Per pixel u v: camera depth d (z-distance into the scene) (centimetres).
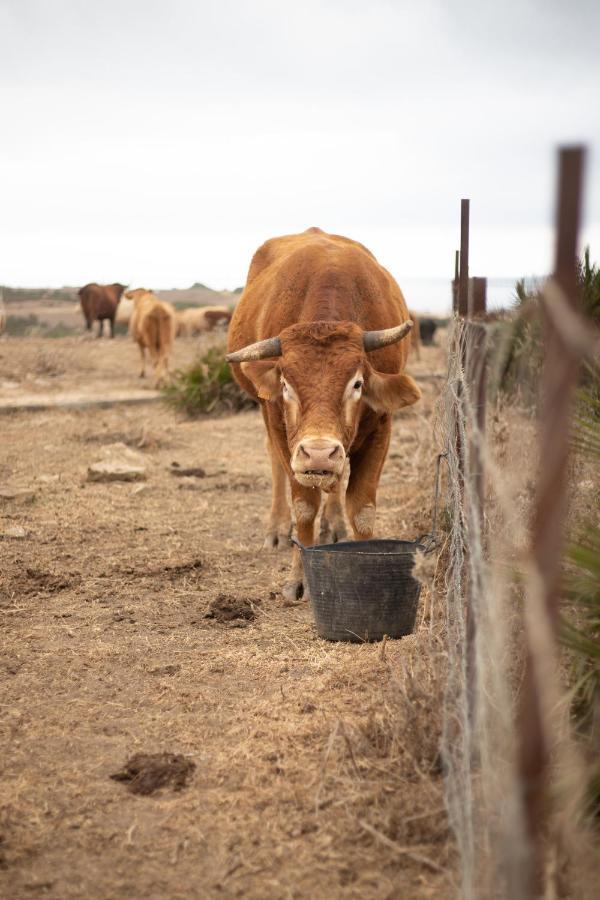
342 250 608
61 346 2408
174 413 1431
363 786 320
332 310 543
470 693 296
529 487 343
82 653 468
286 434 539
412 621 485
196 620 521
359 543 508
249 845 293
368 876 274
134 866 285
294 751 352
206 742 367
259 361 521
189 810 316
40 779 339
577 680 305
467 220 425
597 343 171
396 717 352
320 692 406
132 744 367
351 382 485
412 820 293
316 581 481
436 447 731
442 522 568
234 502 841
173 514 788
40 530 720
